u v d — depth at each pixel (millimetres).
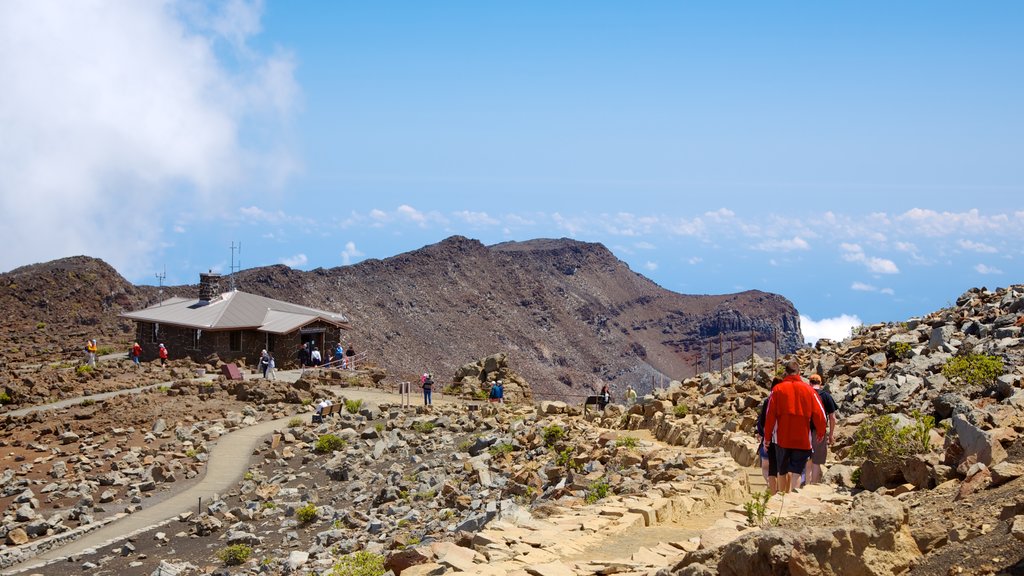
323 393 57156
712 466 20625
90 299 155875
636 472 22562
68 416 50562
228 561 28625
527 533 13789
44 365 80688
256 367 82000
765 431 15719
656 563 11164
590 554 12586
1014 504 9055
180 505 36062
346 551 27234
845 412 23797
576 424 37906
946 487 12219
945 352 26578
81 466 41594
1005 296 31062
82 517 34375
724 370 36469
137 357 72062
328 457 42188
